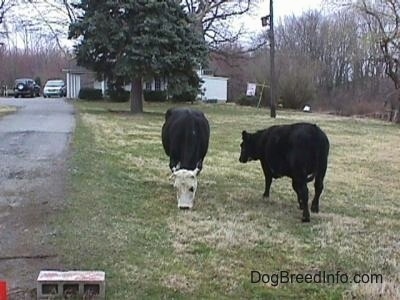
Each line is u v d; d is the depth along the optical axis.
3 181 8.86
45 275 5.04
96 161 10.86
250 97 39.62
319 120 27.31
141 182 9.38
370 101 37.22
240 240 6.52
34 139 13.81
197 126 8.31
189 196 7.79
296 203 8.50
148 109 28.70
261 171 11.09
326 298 5.10
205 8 34.84
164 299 4.96
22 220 6.84
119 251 5.95
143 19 22.73
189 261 5.80
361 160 13.87
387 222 7.72
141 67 23.09
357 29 39.97
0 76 51.81
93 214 7.17
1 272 5.38
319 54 45.56
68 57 49.22
